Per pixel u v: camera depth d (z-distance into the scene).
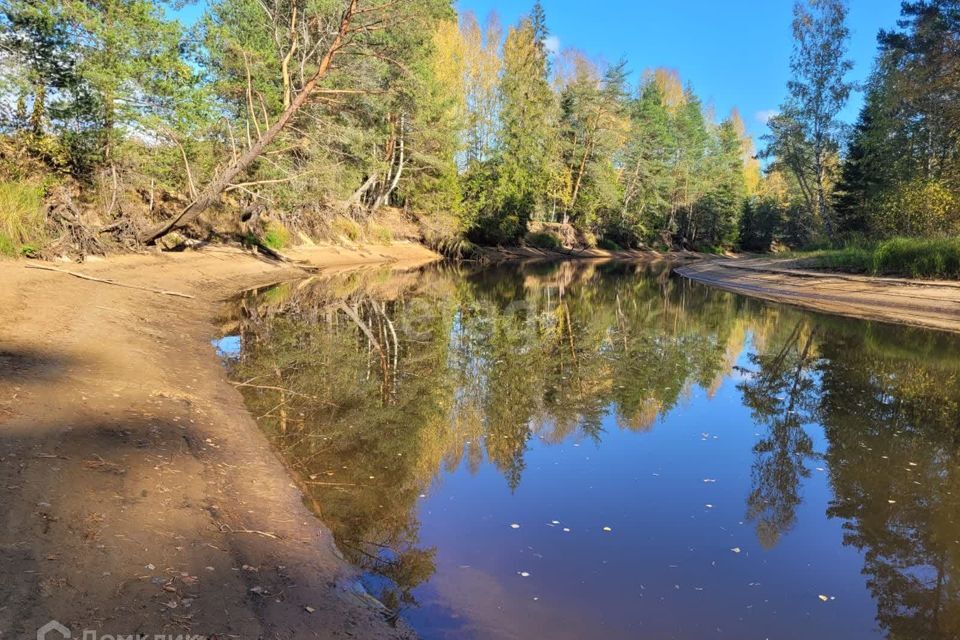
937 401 9.01
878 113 26.73
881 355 12.51
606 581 4.07
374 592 3.69
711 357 12.22
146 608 2.86
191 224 22.95
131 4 17.02
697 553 4.53
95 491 3.91
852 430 7.60
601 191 52.28
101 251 15.77
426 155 35.56
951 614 3.81
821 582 4.18
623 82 50.38
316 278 23.48
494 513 5.06
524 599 3.78
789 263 29.86
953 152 23.83
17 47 15.53
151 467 4.52
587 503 5.36
